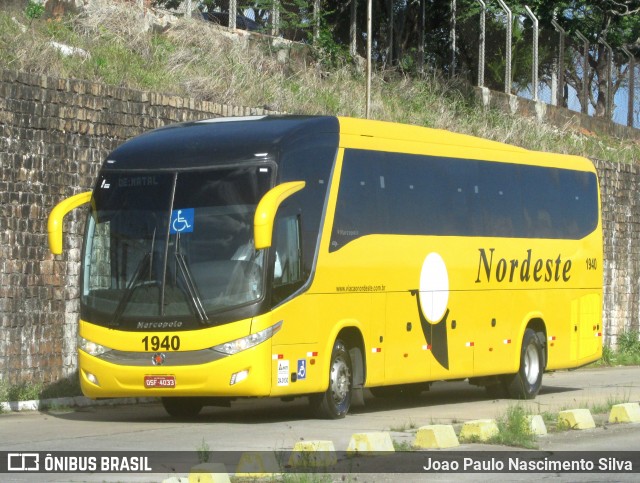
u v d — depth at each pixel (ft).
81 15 101.91
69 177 68.85
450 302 69.31
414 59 148.36
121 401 69.77
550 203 79.77
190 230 56.34
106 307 56.80
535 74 158.92
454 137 71.20
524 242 76.54
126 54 95.86
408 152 66.44
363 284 61.87
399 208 65.16
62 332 68.54
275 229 56.13
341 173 60.70
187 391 55.47
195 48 106.52
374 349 62.90
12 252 65.51
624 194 122.42
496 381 76.38
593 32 177.58
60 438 50.65
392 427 55.01
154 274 56.24
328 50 133.39
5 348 65.10
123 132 72.28
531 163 78.18
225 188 56.34
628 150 159.12
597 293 84.89
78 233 69.46
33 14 98.32
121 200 57.77
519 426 51.49
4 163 65.10
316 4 134.62
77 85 69.31
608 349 117.39
